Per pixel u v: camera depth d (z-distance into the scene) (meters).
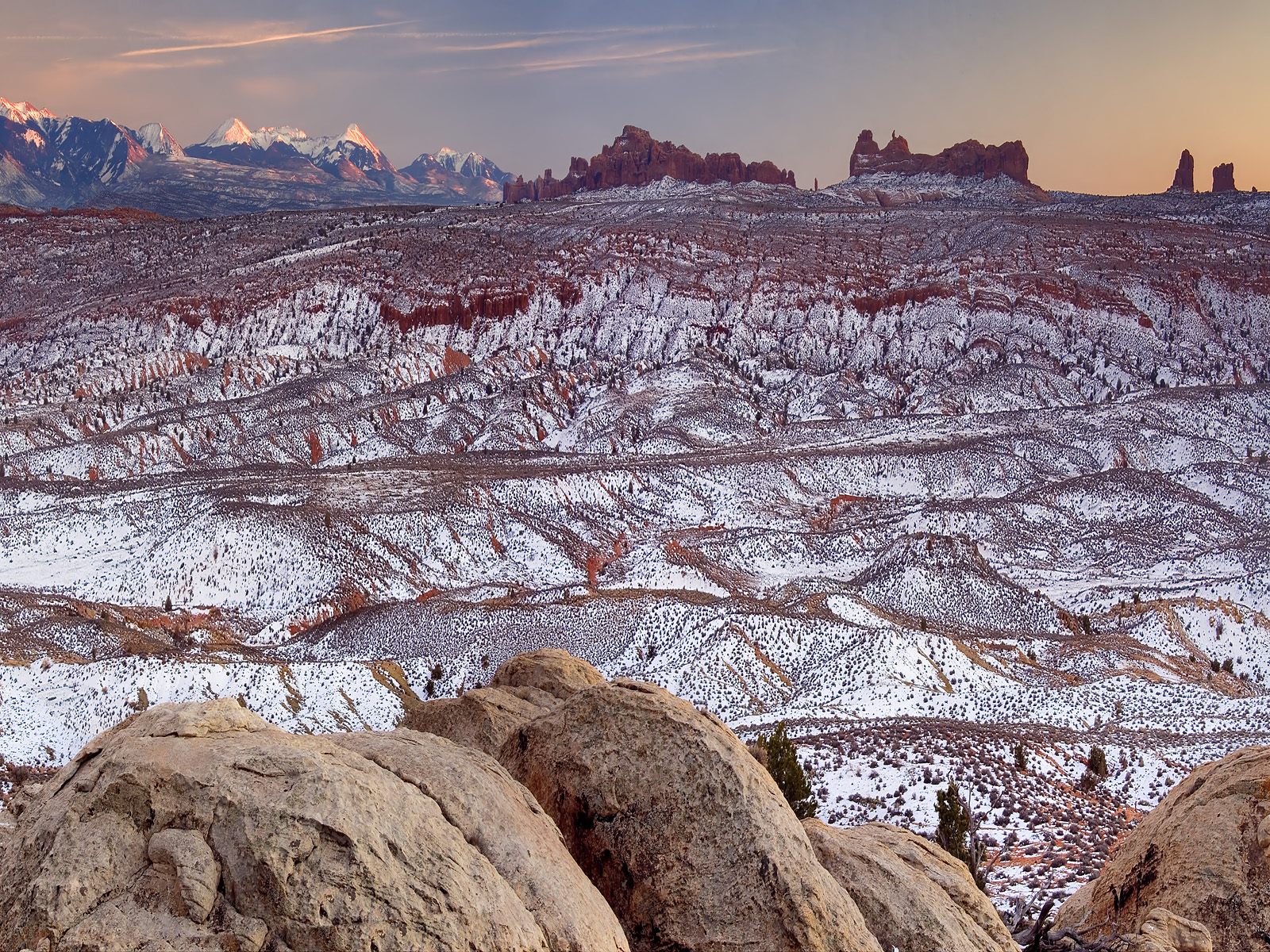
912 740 66.94
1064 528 178.38
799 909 13.86
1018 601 127.62
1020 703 90.31
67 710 88.19
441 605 123.25
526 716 21.23
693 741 14.90
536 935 11.76
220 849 11.34
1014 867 41.84
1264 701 84.62
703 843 14.35
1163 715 85.31
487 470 198.00
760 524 180.38
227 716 12.88
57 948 10.87
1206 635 117.12
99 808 11.62
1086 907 20.27
